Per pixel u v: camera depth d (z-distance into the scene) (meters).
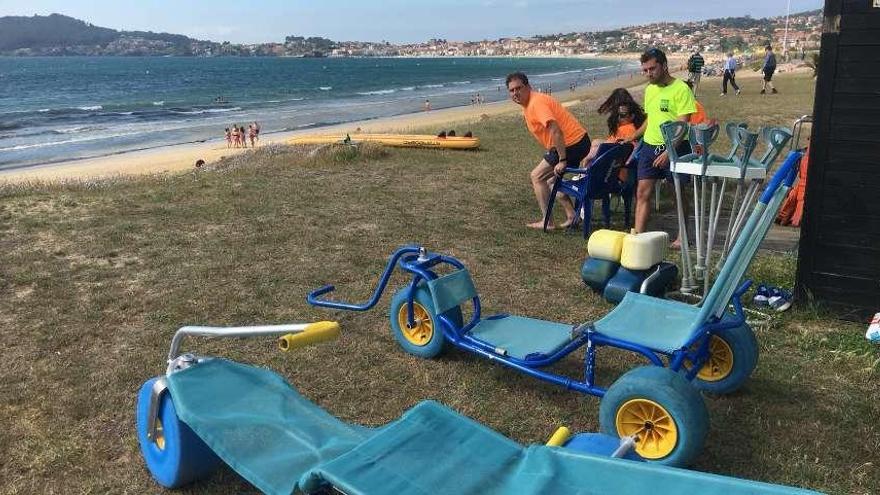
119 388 4.12
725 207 8.59
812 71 39.91
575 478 2.20
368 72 134.88
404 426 2.52
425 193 9.41
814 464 3.36
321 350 4.63
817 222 5.03
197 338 4.79
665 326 3.70
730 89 29.98
